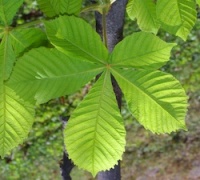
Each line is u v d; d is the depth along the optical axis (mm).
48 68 376
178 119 378
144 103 385
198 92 1918
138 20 471
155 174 1967
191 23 399
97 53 387
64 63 379
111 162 390
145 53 386
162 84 383
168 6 394
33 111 393
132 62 390
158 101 382
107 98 393
